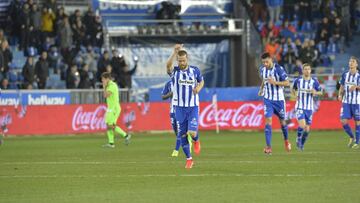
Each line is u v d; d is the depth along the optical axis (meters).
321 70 123.12
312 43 123.38
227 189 41.50
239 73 135.62
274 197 38.22
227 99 111.75
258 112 109.56
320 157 61.84
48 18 121.75
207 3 140.25
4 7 128.38
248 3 136.75
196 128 52.91
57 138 99.00
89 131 107.31
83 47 124.12
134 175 49.28
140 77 132.62
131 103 107.88
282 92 66.44
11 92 105.06
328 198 37.66
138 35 130.88
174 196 39.00
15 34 120.31
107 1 135.88
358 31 135.12
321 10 134.12
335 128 110.00
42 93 106.69
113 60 113.81
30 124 104.81
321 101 109.81
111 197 39.00
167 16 133.62
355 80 74.06
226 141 87.12
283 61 122.56
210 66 136.00
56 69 119.56
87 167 55.22
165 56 134.50
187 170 51.97
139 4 136.88
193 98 52.81
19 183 45.47
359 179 45.62
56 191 41.69
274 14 135.50
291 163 56.31
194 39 135.50
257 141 86.94
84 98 108.56
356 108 74.31
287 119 109.38
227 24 135.38
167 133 107.44
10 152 72.12
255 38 133.12
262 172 50.06
